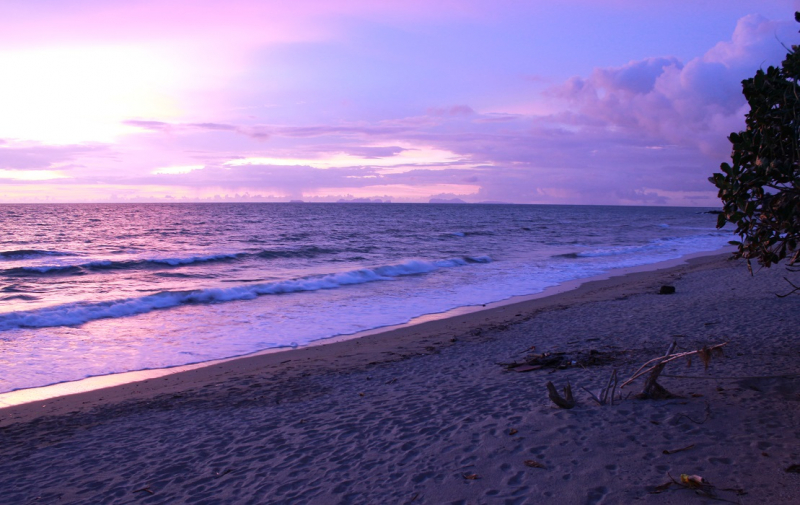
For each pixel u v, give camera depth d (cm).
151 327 1245
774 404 513
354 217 9562
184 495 434
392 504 386
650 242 4269
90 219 7350
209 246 3588
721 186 412
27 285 1892
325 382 780
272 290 1764
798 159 377
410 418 575
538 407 567
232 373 877
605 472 400
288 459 490
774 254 424
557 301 1539
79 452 554
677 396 557
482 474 418
